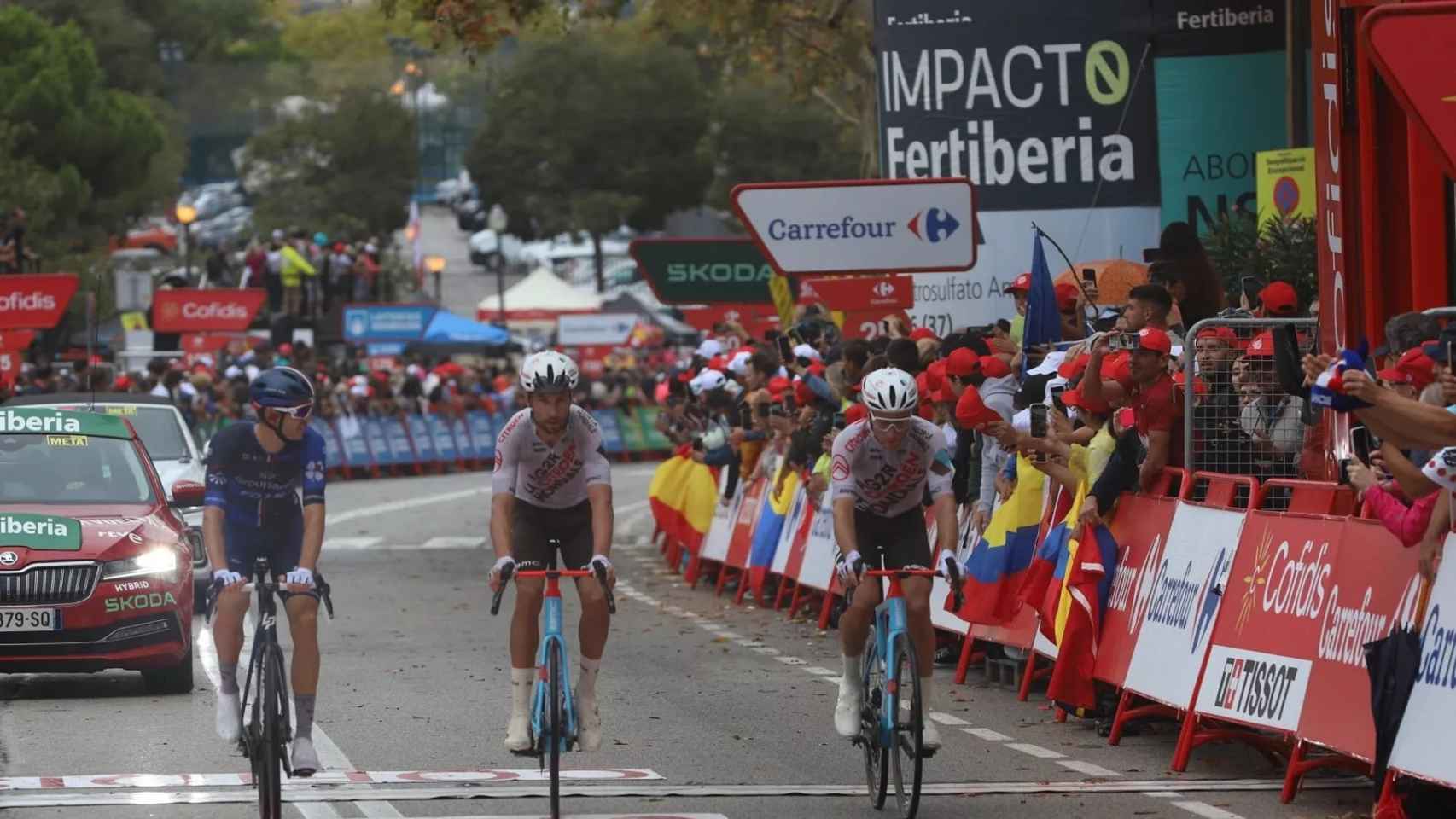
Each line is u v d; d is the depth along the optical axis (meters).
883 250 55.47
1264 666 30.06
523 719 27.92
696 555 68.06
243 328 124.50
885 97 65.94
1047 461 36.78
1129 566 35.25
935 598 45.09
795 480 58.44
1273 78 64.00
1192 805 28.56
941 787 30.14
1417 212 37.38
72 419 44.38
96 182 188.75
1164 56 64.19
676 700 39.91
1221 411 34.59
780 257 55.25
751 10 94.88
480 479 136.12
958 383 43.03
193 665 44.62
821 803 28.95
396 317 149.50
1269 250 51.16
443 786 30.17
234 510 28.17
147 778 30.78
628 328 167.62
